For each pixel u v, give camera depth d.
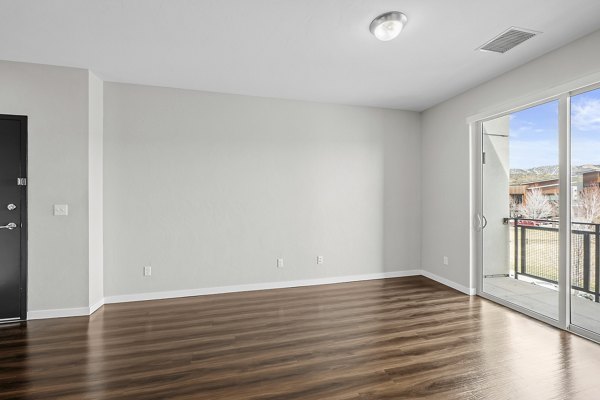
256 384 2.02
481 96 3.69
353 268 4.55
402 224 4.79
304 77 3.50
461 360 2.31
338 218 4.47
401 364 2.26
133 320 3.08
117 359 2.32
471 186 3.87
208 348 2.50
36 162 3.09
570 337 2.69
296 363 2.27
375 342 2.60
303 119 4.31
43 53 2.88
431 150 4.62
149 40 2.66
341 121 4.48
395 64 3.16
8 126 3.02
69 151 3.17
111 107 3.60
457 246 4.09
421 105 4.55
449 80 3.59
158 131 3.75
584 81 2.56
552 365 2.23
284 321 3.05
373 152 4.63
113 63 3.11
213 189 3.95
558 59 2.79
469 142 3.87
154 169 3.74
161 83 3.66
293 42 2.71
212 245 3.95
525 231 3.26
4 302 3.02
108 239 3.60
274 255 4.20
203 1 2.12
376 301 3.65
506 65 3.17
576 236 2.78
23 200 3.06
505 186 3.49
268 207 4.17
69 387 1.98
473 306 3.47
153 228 3.74
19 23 2.38
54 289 3.14
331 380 2.06
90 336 2.71
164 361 2.30
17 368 2.19
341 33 2.56
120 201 3.63
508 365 2.24
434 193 4.55
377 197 4.66
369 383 2.03
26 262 3.07
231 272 4.02
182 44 2.74
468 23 2.41
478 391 1.94
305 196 4.32
